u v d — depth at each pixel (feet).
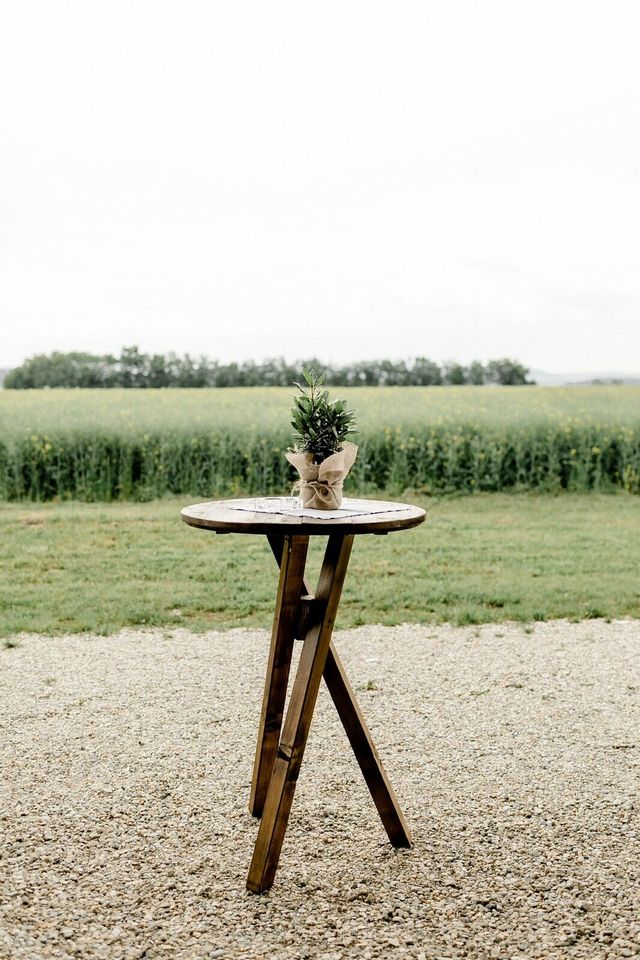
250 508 9.75
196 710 14.42
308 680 8.70
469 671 16.72
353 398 69.36
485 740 13.04
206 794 11.03
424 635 19.56
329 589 8.82
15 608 21.90
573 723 13.82
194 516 8.90
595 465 49.65
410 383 115.34
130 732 13.34
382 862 9.26
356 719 9.48
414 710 14.43
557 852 9.48
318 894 8.61
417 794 11.05
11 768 11.87
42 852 9.45
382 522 8.55
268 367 115.65
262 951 7.62
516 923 8.07
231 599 23.00
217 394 78.28
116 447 46.93
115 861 9.26
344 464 9.62
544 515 39.91
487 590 23.82
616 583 24.93
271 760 10.02
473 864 9.20
